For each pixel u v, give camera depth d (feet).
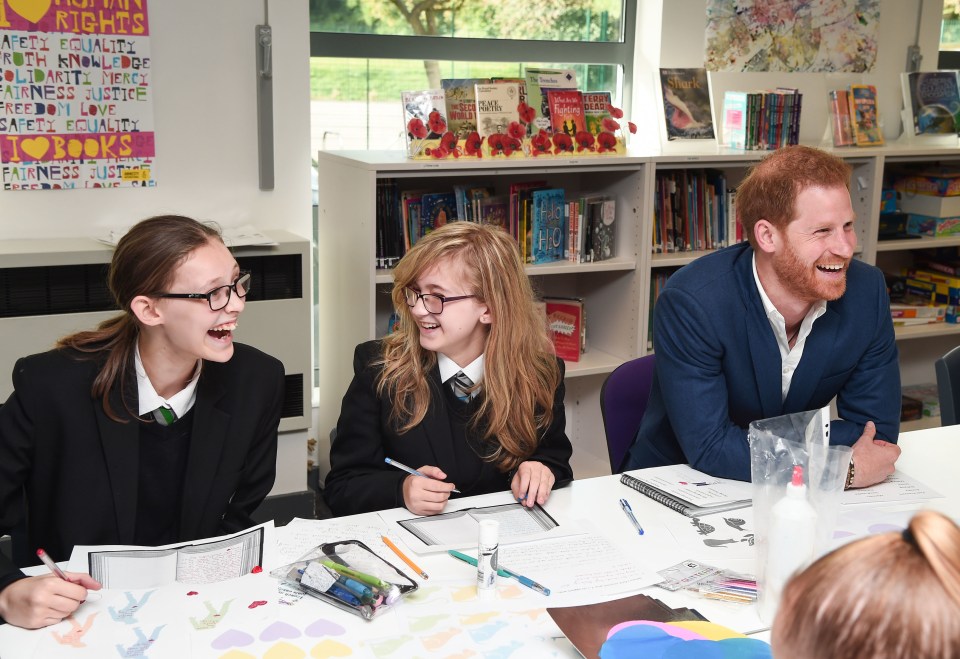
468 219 10.38
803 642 1.83
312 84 10.95
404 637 4.10
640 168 10.64
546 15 11.93
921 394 13.70
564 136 10.37
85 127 9.49
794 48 12.62
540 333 6.33
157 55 9.67
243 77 10.09
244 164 10.31
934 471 6.19
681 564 4.85
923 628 1.69
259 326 9.63
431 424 6.10
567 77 10.77
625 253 11.10
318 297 11.51
